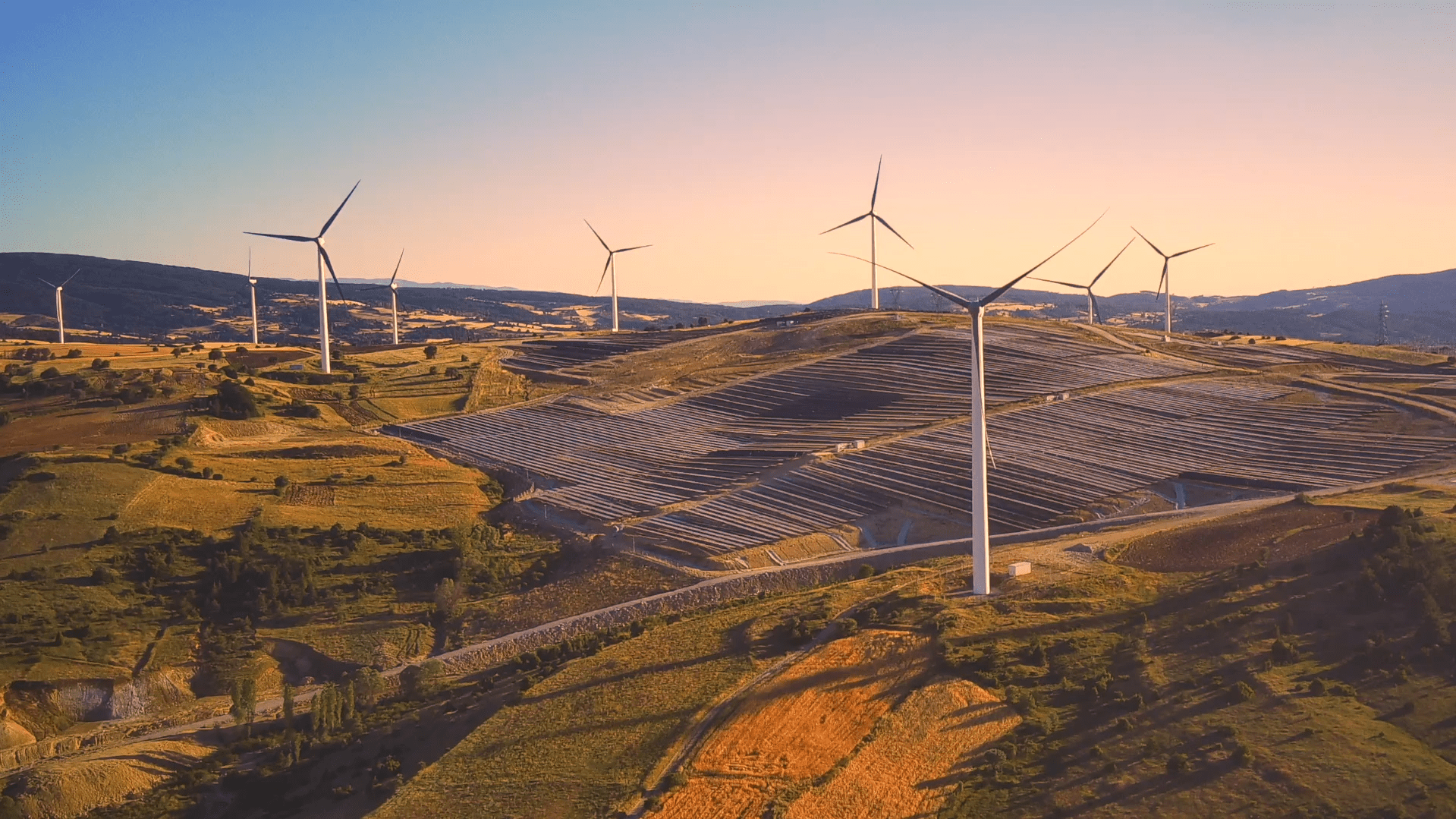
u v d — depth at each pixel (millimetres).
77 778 90188
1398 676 72000
